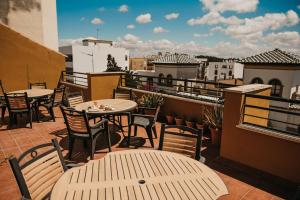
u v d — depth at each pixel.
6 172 4.03
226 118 4.39
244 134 4.16
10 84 10.52
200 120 6.23
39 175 2.26
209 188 2.08
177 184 2.13
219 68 50.28
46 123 7.07
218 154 4.71
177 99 6.80
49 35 14.98
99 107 5.12
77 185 2.09
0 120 7.41
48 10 14.77
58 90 7.28
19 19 13.40
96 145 5.27
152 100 7.08
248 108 4.53
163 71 32.56
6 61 10.28
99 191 2.01
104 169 2.39
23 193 2.00
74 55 38.66
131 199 1.90
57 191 1.99
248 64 21.19
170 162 2.57
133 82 9.16
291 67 18.95
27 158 4.52
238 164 4.29
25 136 5.88
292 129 18.77
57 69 11.73
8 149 5.04
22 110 6.47
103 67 42.84
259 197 3.31
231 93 4.24
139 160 2.61
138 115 5.04
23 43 10.60
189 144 2.95
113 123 6.26
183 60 31.97
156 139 5.65
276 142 3.78
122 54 45.81
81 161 4.48
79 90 9.80
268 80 20.31
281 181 3.71
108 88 8.88
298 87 20.17
